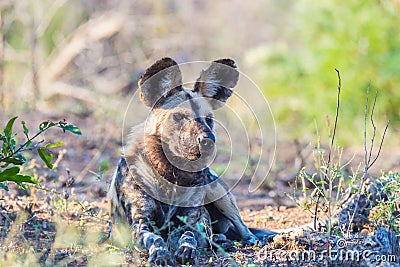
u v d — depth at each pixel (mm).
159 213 8039
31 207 8656
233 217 8812
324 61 18531
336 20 18859
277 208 10398
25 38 18344
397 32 18234
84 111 16109
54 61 18516
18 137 13258
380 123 17375
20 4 17859
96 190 10758
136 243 7699
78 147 13320
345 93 17750
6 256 7031
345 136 16766
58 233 7832
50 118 15023
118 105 16156
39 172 11477
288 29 21422
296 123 18469
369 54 18078
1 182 8008
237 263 7289
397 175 7941
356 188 8273
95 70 18812
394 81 17719
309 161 13078
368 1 18578
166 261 7324
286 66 19391
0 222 8445
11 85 17078
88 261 7188
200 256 7762
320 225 8164
